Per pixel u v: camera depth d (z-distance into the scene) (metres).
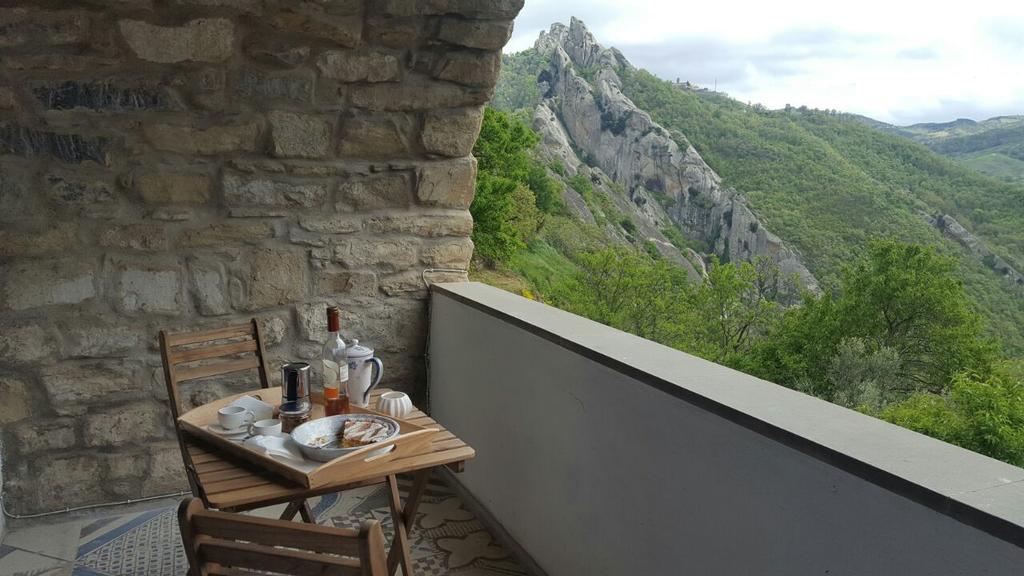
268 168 2.97
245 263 3.01
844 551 1.31
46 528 2.81
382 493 3.15
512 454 2.68
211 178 2.90
